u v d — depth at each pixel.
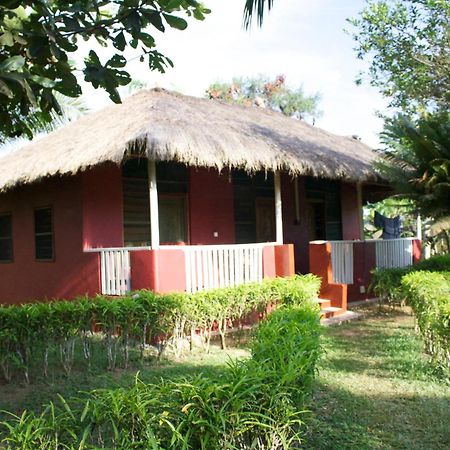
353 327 9.39
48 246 10.72
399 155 10.51
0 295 12.69
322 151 11.17
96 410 2.44
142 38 3.70
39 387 5.77
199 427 2.43
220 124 9.78
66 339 6.23
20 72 3.30
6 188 10.07
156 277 8.16
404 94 12.77
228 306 7.54
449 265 11.52
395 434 4.23
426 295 6.64
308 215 14.25
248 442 2.65
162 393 2.55
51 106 3.91
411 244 14.55
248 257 9.64
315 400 5.07
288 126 13.58
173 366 6.57
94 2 3.47
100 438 2.48
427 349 6.84
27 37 3.36
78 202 9.62
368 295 12.66
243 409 2.64
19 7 3.54
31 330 5.93
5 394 5.56
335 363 6.58
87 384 5.83
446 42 11.80
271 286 8.15
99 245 9.65
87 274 9.42
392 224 16.83
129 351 7.22
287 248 10.01
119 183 10.02
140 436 2.36
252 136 9.80
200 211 11.13
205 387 2.60
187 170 10.99
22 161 10.89
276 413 2.75
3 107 3.94
